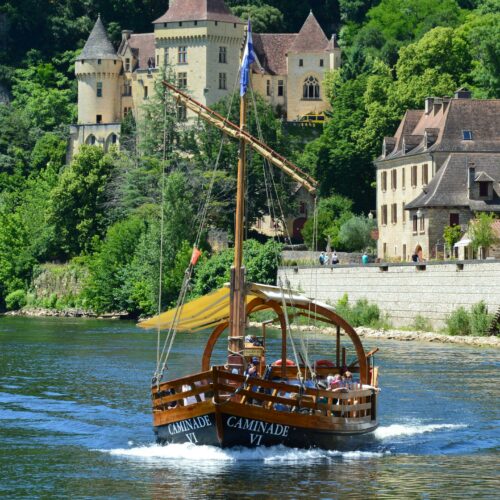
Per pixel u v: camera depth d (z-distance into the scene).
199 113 109.00
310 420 103.25
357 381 115.50
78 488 94.94
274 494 92.56
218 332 112.12
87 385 146.62
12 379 152.38
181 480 96.38
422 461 103.25
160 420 104.62
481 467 101.19
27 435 115.25
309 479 96.50
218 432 101.38
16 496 93.12
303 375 112.75
